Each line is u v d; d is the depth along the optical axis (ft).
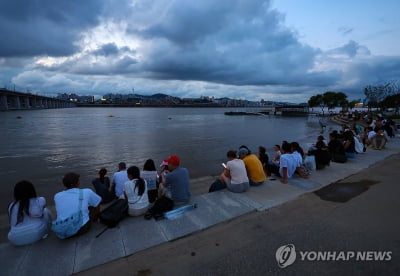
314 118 259.39
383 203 15.24
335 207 14.82
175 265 9.46
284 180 19.99
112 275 9.00
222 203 15.65
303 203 15.61
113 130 111.34
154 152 54.65
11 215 10.91
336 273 8.76
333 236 11.35
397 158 29.27
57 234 11.09
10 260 9.89
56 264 9.62
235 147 62.18
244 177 17.67
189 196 15.94
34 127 125.70
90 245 10.94
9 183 31.07
